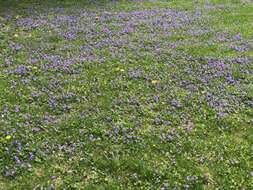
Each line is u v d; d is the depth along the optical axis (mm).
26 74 15406
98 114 12766
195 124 12547
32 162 10656
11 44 18297
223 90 14555
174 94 14172
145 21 22266
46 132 11852
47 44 18422
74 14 23344
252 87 14805
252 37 20109
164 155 11086
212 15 23859
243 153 11297
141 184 10047
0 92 13953
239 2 27141
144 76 15406
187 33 20484
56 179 10156
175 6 25844
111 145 11383
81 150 11148
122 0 26953
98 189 9805
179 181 10156
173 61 16875
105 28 20812
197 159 10969
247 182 10242
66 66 16094
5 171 10281
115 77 15297
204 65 16562
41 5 25281
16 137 11516
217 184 10172
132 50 17984
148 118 12766
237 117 12977
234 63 16891
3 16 22594
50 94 13922
